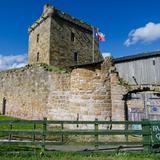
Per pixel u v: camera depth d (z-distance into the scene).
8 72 24.31
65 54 28.48
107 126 15.11
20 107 21.72
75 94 16.03
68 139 13.22
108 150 10.31
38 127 15.59
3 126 15.30
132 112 15.59
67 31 29.17
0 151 9.25
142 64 17.00
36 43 29.94
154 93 15.62
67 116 16.56
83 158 9.12
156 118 15.50
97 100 15.33
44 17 28.42
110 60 15.91
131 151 10.20
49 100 18.25
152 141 10.27
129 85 15.70
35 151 9.41
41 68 19.62
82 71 15.91
